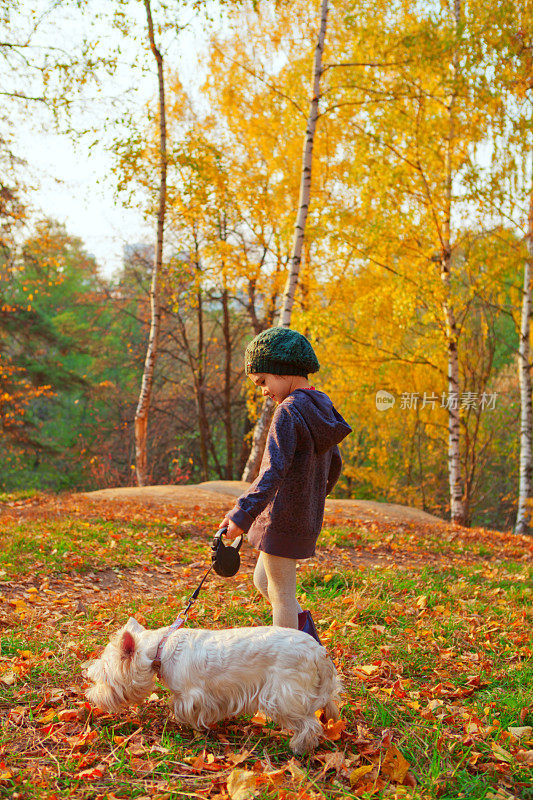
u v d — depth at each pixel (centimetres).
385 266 1249
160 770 242
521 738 289
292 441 272
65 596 489
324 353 1390
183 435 2772
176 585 554
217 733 273
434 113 1241
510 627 480
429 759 265
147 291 2238
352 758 256
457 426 1324
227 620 439
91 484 2975
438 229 1223
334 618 470
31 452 2544
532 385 1431
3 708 287
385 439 1895
